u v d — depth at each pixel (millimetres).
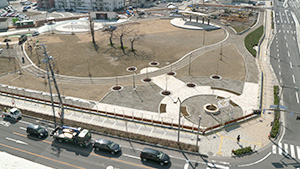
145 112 55000
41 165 40062
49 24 141250
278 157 41188
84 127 49656
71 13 175750
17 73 77125
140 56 88938
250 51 90375
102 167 39531
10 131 49156
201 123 50656
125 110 55906
